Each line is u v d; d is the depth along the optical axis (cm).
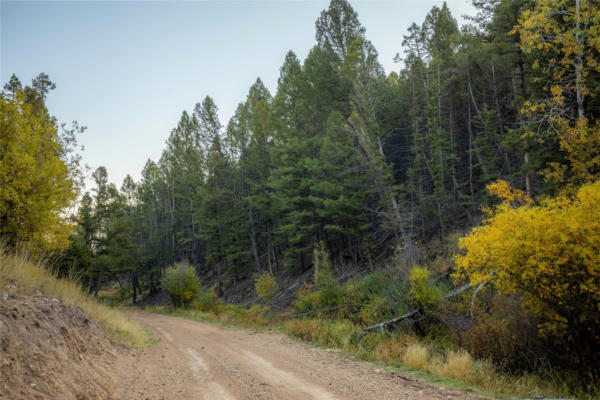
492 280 986
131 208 7000
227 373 736
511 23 1686
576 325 840
